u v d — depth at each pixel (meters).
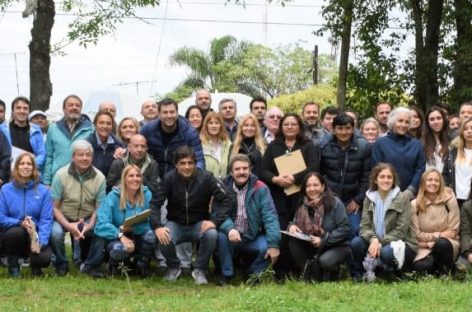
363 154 9.36
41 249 8.98
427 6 21.33
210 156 9.84
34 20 15.93
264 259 9.04
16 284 8.54
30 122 10.99
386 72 21.31
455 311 6.91
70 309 7.27
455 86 19.75
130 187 9.02
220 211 9.01
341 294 7.75
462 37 20.30
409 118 9.32
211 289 8.62
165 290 8.57
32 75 15.91
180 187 9.05
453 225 8.94
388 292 7.77
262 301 7.28
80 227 9.21
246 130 9.67
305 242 8.97
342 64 21.02
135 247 9.15
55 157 9.95
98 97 18.88
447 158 9.51
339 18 20.84
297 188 9.24
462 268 8.80
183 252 9.74
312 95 32.88
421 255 8.88
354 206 9.30
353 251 9.01
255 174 9.59
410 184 9.28
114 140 9.90
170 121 9.45
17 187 9.05
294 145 9.43
